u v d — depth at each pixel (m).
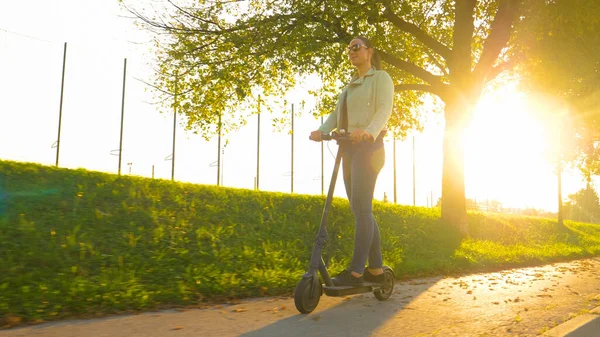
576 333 2.96
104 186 7.42
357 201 3.62
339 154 3.50
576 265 9.27
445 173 12.79
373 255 3.81
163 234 6.04
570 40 10.81
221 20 13.50
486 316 3.48
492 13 14.43
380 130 3.47
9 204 5.79
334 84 14.45
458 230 12.33
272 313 3.39
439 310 3.64
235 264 5.65
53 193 6.57
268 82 14.04
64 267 4.50
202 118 14.23
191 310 3.52
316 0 11.52
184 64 13.09
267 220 8.21
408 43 14.61
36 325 2.92
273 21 11.86
